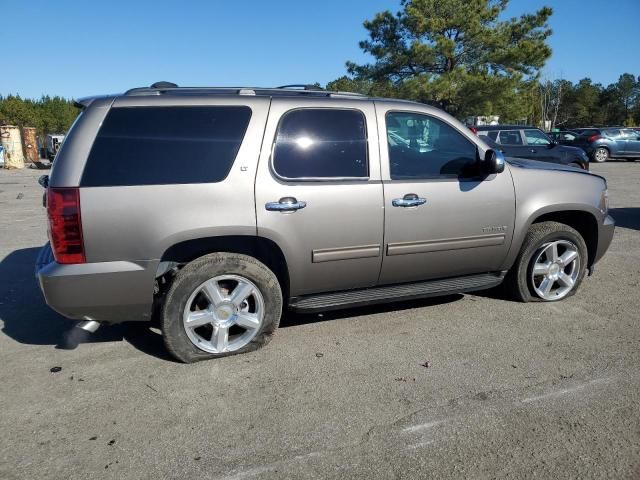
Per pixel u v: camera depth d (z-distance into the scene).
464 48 30.94
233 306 3.57
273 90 3.91
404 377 3.34
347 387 3.22
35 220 9.21
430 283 4.23
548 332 4.05
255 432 2.76
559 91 62.44
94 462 2.52
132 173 3.27
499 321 4.27
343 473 2.44
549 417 2.88
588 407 2.97
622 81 90.38
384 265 3.91
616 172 18.34
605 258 6.34
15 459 2.54
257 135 3.51
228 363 3.55
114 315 3.39
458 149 4.14
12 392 3.17
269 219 3.48
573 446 2.62
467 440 2.68
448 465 2.49
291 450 2.61
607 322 4.25
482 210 4.15
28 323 4.29
